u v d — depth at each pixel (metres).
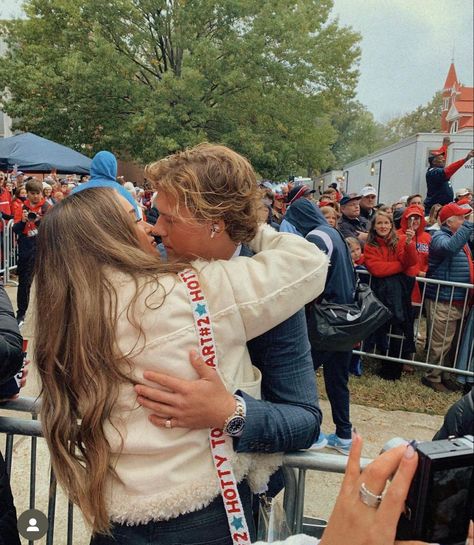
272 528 1.18
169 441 1.02
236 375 1.08
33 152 11.55
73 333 1.05
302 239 1.19
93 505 1.03
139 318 1.03
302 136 23.20
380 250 4.55
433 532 0.72
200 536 1.04
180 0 21.39
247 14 21.59
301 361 1.17
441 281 4.49
